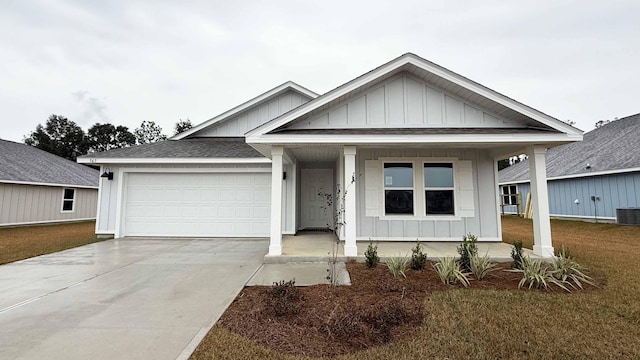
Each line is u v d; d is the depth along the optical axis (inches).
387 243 330.6
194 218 416.8
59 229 544.1
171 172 418.9
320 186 474.0
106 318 141.9
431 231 338.6
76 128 1764.3
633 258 257.9
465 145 279.9
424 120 298.5
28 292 181.0
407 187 343.9
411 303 156.1
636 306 152.1
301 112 275.7
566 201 617.6
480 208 340.5
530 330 128.6
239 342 118.5
